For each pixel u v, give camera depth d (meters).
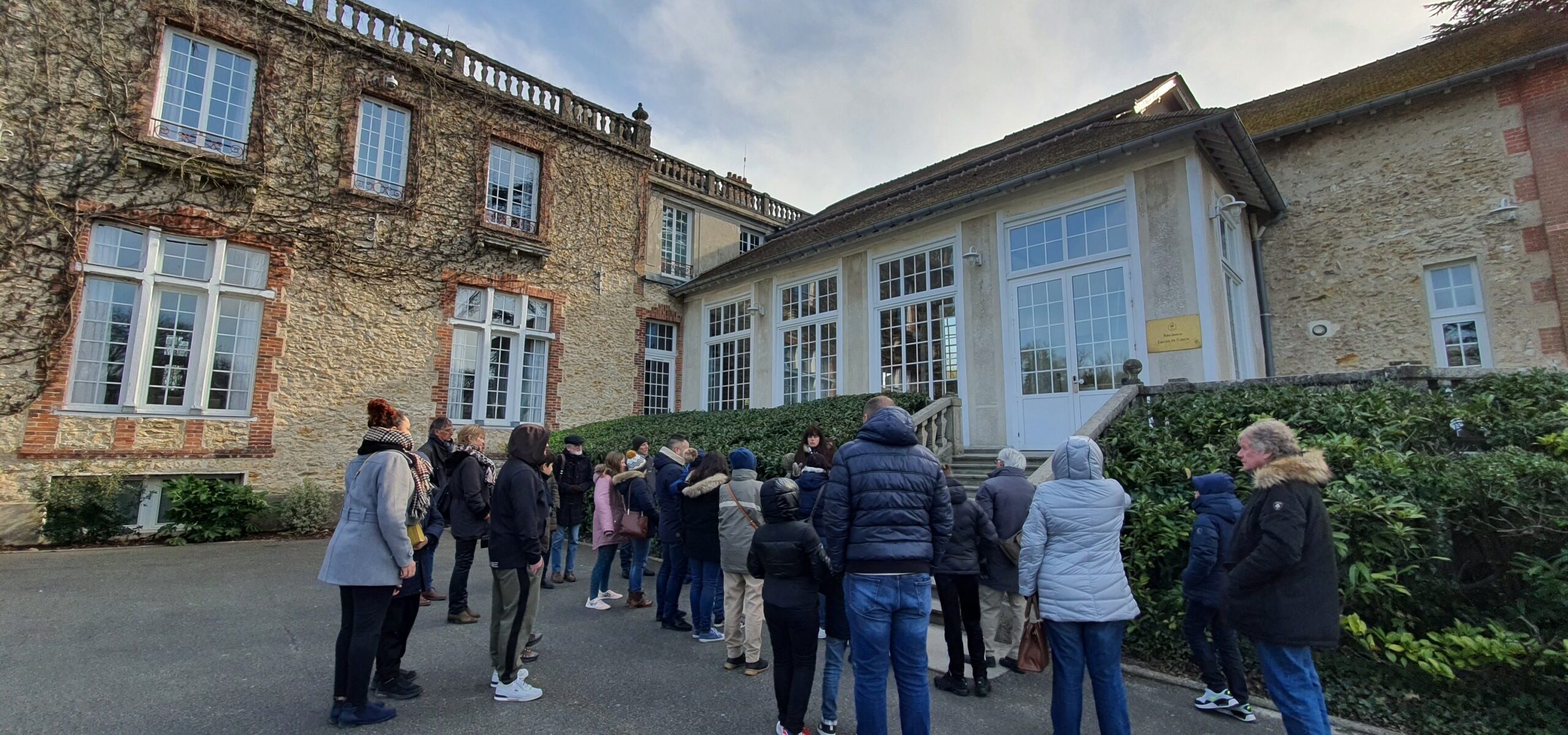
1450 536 4.13
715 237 18.36
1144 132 8.84
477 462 5.73
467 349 13.11
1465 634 3.70
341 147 11.65
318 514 10.11
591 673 4.45
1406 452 4.83
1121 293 8.66
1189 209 8.11
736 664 4.56
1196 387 6.96
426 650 4.82
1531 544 3.97
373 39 12.16
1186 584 4.01
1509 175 9.13
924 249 11.20
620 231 15.92
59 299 8.95
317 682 4.12
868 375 11.83
